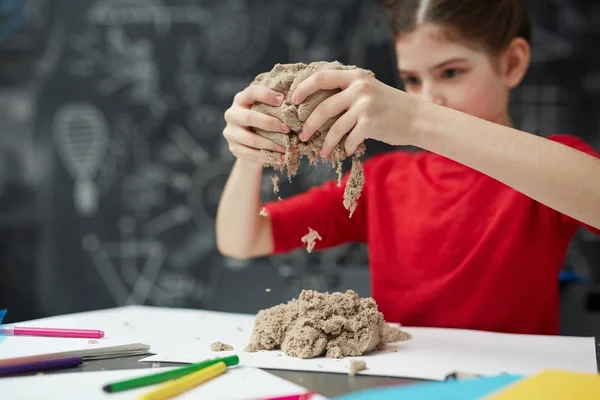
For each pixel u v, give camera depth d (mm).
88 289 2029
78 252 2031
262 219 1140
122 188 2016
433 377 595
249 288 1549
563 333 1239
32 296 2039
